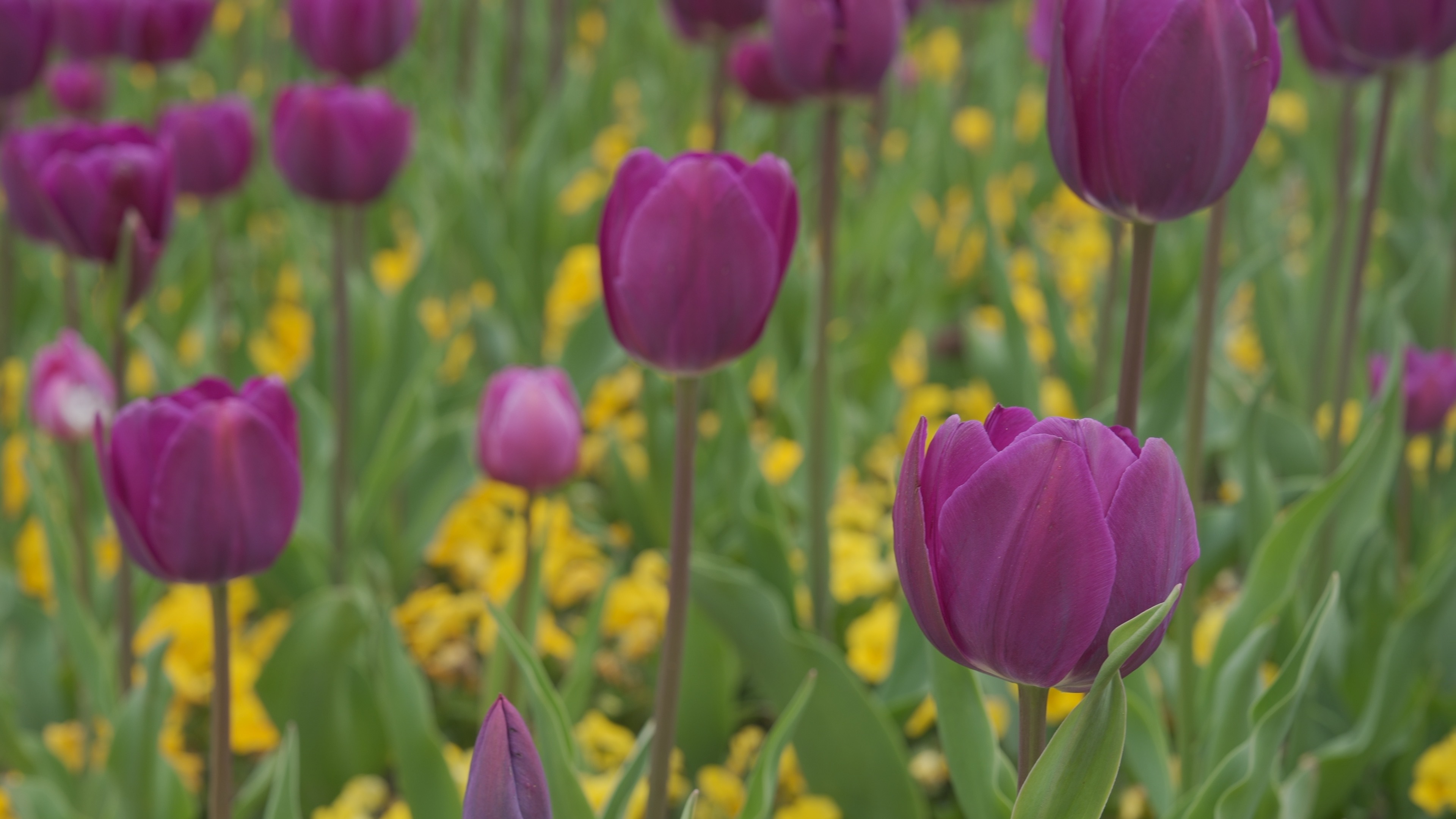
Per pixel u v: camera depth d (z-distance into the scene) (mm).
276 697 1596
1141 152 1298
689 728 1605
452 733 1708
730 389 1640
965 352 2504
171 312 2389
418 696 1472
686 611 1375
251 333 2320
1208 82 1288
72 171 1513
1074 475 1217
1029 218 2816
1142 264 1327
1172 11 1283
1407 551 1711
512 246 2512
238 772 1683
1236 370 2385
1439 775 1551
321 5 1916
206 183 1801
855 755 1522
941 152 2873
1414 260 2545
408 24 1978
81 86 2732
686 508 1366
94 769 1593
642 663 1724
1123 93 1294
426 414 1875
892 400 2211
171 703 1648
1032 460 1218
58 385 1608
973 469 1232
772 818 1578
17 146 1531
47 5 1769
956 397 2523
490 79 3785
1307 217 3078
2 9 1721
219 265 2051
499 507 1959
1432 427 1659
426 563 2064
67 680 1671
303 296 2590
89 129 1562
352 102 1636
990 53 4305
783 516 1674
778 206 1345
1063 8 1302
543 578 1654
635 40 4637
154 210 1533
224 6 4566
